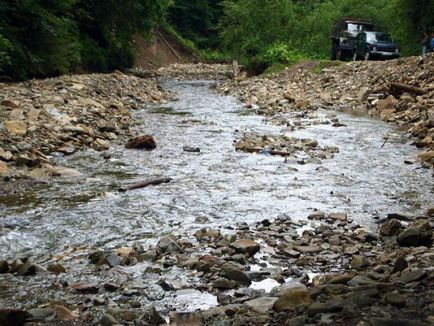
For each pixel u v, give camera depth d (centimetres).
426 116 1512
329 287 470
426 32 2789
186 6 6419
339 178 1009
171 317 455
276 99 2150
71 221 756
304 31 3816
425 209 820
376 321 374
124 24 3469
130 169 1066
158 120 1695
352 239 681
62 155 1170
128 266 600
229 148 1276
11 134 1170
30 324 454
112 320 449
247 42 3828
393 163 1130
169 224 750
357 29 3225
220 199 870
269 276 563
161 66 4869
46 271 585
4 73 2108
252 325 415
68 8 2569
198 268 585
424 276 467
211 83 3381
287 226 736
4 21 2103
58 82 1930
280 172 1054
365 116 1806
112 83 2228
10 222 743
